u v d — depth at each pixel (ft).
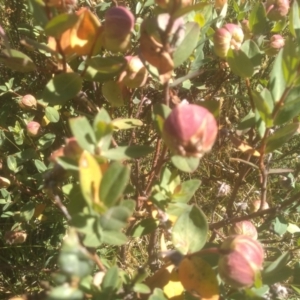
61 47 0.51
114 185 0.38
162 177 0.54
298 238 0.79
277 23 0.76
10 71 0.97
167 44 0.46
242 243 0.44
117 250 0.85
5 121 0.88
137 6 0.85
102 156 0.41
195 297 0.51
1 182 0.78
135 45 0.77
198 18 0.66
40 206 0.79
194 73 0.57
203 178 0.94
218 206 0.93
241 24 0.79
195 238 0.48
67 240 0.32
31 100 0.81
